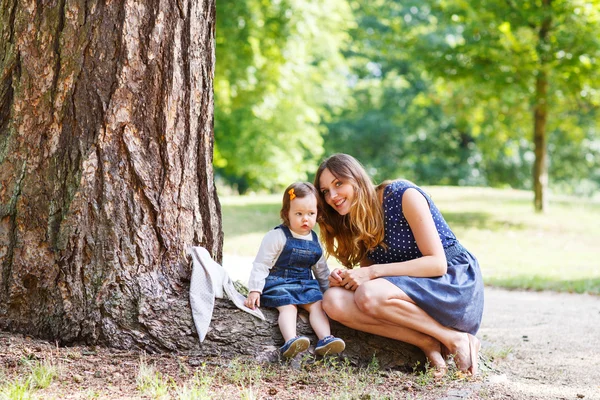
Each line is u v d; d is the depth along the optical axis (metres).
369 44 30.80
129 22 4.03
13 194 4.08
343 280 4.18
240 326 4.06
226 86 18.30
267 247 4.22
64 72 4.03
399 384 3.86
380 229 4.29
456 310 4.15
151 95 4.09
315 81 25.78
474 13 15.26
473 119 19.00
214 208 4.46
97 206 4.03
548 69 14.82
